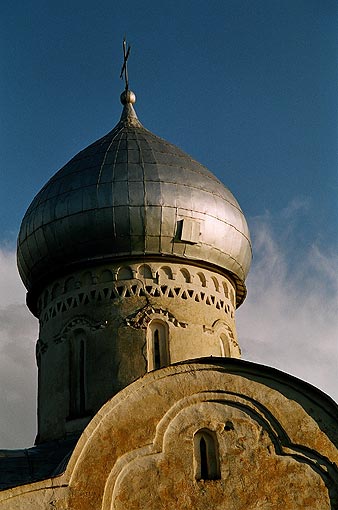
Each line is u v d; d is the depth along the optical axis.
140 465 17.78
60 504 16.95
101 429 17.81
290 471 18.39
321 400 18.98
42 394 22.47
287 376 18.98
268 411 18.80
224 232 23.02
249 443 18.50
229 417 18.64
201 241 22.61
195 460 18.11
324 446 18.62
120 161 22.95
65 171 23.44
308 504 18.16
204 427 18.42
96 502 17.16
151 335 21.75
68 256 22.61
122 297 21.98
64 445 20.69
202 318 22.30
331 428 18.80
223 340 22.89
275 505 18.06
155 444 17.98
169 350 21.56
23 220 23.89
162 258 22.38
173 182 22.72
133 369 21.27
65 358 22.05
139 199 22.33
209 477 18.12
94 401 21.23
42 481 17.00
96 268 22.42
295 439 18.62
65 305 22.55
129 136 24.09
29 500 16.83
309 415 18.88
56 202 22.73
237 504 17.94
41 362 22.84
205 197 22.91
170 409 18.34
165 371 18.58
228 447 18.41
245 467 18.28
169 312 21.94
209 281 22.88
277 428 18.69
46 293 23.33
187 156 24.09
